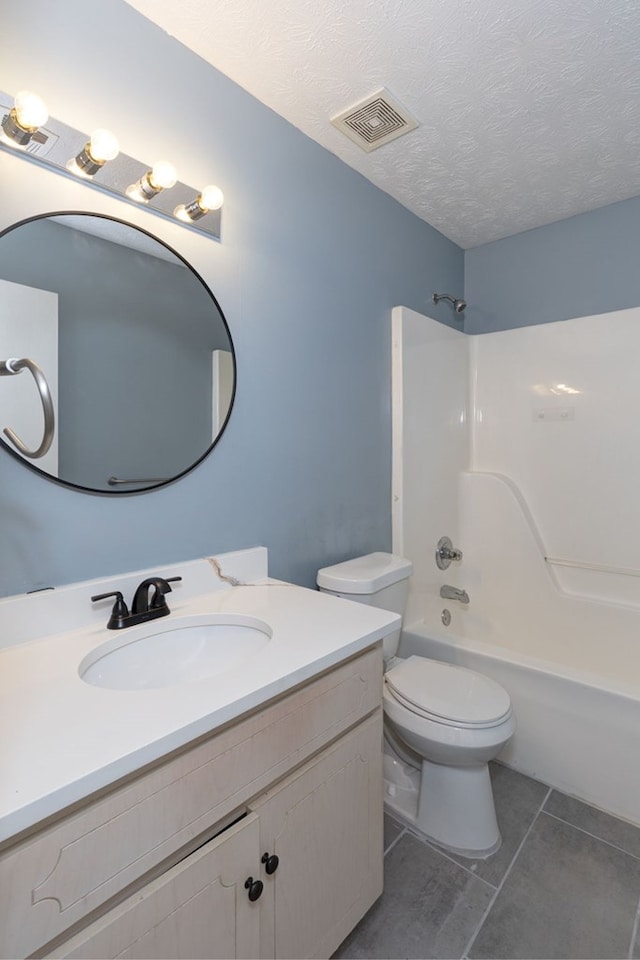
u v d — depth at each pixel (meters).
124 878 0.65
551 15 1.21
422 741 1.44
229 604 1.24
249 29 1.23
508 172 1.94
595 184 2.05
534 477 2.46
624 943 1.19
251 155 1.46
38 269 1.02
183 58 1.27
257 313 1.49
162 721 0.70
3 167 0.96
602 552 2.26
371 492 1.99
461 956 1.17
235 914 0.80
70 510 1.08
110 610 1.12
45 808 0.55
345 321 1.85
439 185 2.03
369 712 1.13
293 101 1.50
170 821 0.71
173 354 1.27
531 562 2.36
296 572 1.66
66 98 1.05
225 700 0.76
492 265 2.65
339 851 1.05
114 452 1.15
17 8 0.97
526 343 2.48
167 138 1.24
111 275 1.14
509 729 1.43
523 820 1.59
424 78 1.42
